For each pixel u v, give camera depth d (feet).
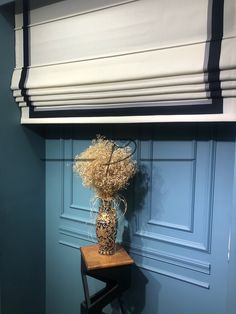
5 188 4.88
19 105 4.97
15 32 4.83
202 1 3.22
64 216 5.41
